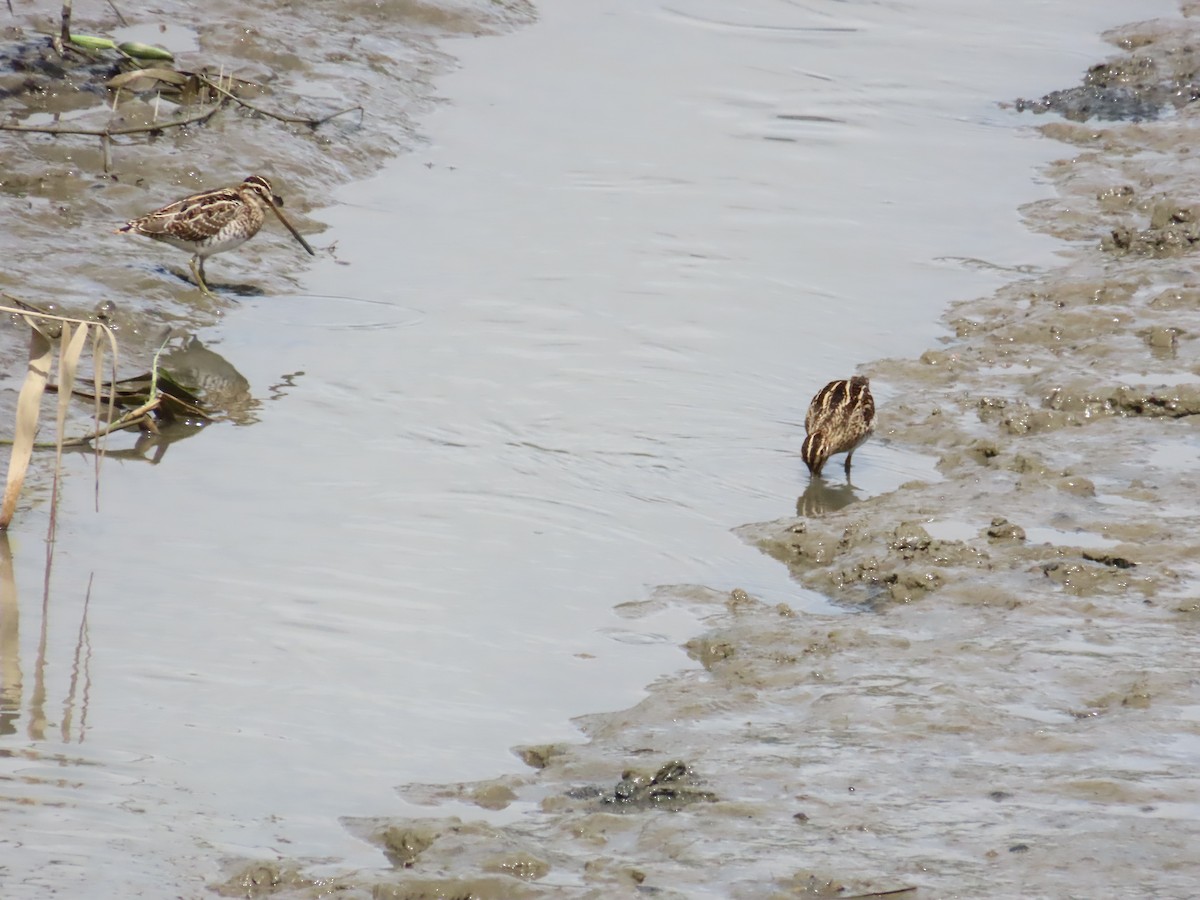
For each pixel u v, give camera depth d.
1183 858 15.84
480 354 32.12
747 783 17.84
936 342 34.22
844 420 27.81
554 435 28.95
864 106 50.47
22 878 15.56
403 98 46.50
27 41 43.12
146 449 27.59
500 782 18.14
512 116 46.66
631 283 36.12
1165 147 47.84
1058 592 23.19
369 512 25.55
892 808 17.16
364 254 37.03
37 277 32.69
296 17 49.31
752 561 24.84
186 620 21.78
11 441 27.06
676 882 15.78
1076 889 15.31
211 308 33.41
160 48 43.84
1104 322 34.66
